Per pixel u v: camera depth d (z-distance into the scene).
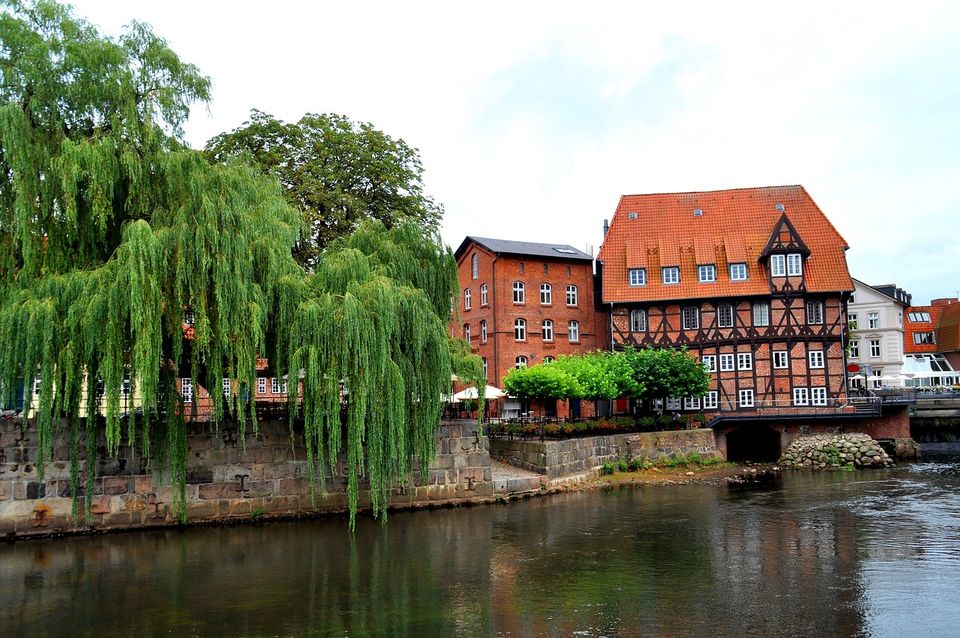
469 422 26.75
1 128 17.78
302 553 18.69
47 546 19.55
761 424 42.31
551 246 50.94
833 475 35.03
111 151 18.59
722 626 12.92
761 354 45.38
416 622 13.30
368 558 18.11
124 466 21.27
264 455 22.95
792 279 45.19
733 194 49.88
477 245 48.06
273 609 14.10
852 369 63.41
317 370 19.75
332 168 34.38
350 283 20.70
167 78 20.61
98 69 19.17
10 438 20.27
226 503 22.39
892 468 37.59
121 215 19.42
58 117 18.88
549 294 47.56
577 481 31.70
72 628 13.18
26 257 18.03
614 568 17.02
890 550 18.52
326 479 23.67
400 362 21.62
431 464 25.55
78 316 17.72
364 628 13.00
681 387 39.28
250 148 34.12
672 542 19.77
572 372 35.28
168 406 19.53
